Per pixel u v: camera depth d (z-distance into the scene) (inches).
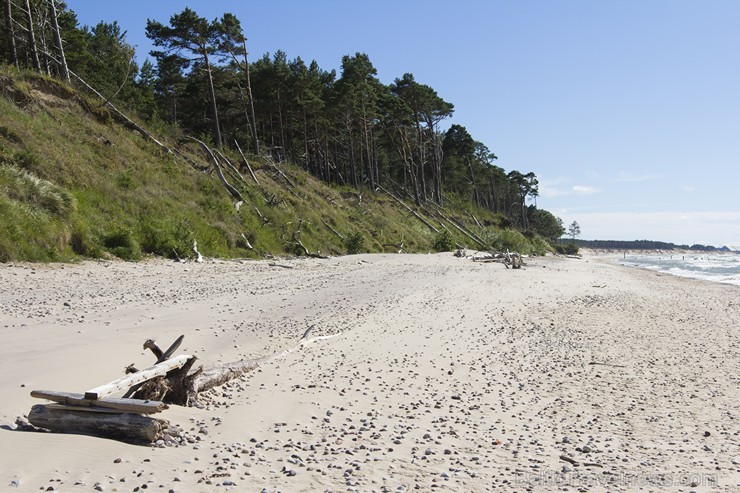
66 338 344.8
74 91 1173.7
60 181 861.8
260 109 2417.6
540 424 274.7
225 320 465.4
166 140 1370.6
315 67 2925.7
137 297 534.6
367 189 2559.1
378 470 197.9
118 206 924.6
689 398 335.3
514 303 726.5
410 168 3016.7
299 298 619.2
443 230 2269.9
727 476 211.0
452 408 291.6
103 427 202.2
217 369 303.1
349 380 330.3
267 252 1157.1
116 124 1230.3
